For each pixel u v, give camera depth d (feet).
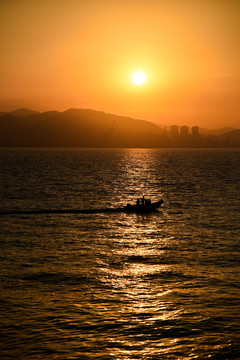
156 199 408.87
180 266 165.68
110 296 130.11
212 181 623.77
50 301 124.88
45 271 156.66
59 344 97.76
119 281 145.38
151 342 99.66
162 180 641.81
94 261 172.96
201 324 109.29
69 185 533.55
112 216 297.53
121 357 92.73
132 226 260.01
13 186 508.53
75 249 195.11
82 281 145.07
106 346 97.45
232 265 167.32
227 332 104.63
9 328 105.50
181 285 141.08
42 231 238.48
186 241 215.10
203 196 433.48
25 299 126.21
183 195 443.32
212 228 253.24
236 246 202.80
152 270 159.84
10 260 172.04
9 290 134.21
